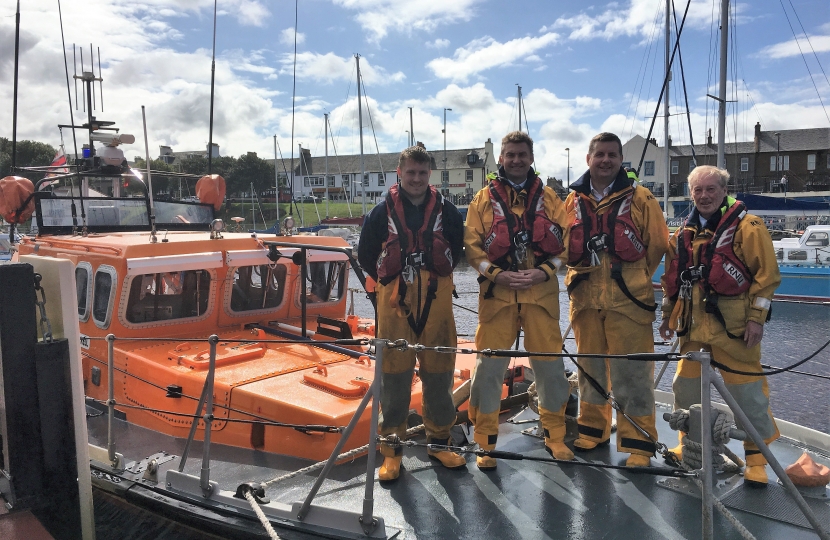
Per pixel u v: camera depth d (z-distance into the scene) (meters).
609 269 3.46
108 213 6.18
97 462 3.79
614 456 3.66
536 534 2.75
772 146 52.00
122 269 4.45
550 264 3.34
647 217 3.45
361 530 2.71
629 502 3.04
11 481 3.04
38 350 3.06
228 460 3.62
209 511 3.07
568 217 3.55
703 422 2.28
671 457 3.33
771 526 2.81
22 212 6.20
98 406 4.84
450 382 3.46
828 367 11.92
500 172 3.46
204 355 4.24
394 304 3.24
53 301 3.18
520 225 3.35
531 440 3.93
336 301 5.92
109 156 6.15
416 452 3.71
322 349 4.61
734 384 3.29
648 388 3.44
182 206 6.64
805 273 19.03
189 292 4.89
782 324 15.99
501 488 3.21
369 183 67.75
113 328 4.59
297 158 71.94
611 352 3.49
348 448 3.47
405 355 3.28
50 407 3.11
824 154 50.75
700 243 3.32
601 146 3.39
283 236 5.52
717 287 3.24
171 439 4.09
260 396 3.69
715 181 3.27
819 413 9.43
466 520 2.87
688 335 3.38
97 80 6.55
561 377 3.53
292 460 3.55
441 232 3.30
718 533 2.74
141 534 3.30
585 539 2.70
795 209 24.47
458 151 65.00
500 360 3.45
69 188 7.18
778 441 4.04
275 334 4.98
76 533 3.22
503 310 3.42
